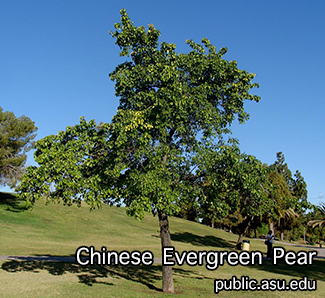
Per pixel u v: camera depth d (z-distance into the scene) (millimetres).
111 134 10344
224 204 11430
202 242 37250
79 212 41812
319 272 18797
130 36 12211
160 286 12445
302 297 11516
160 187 9852
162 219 11875
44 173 9148
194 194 10906
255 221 36000
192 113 11555
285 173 61188
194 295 11070
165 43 12023
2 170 35562
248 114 12484
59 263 15734
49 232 30344
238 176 10859
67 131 10375
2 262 14750
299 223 48281
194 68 11953
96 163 10398
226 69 12211
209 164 10648
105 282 12172
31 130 37906
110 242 28766
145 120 10852
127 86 11492
